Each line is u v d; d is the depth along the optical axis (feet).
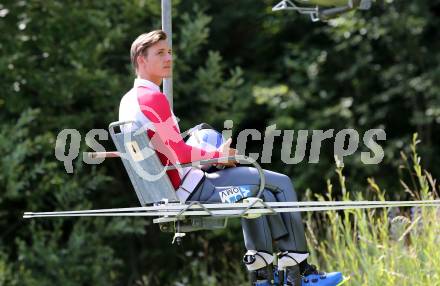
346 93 150.00
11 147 120.26
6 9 129.80
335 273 55.21
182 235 51.96
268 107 140.26
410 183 135.64
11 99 128.16
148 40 54.29
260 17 149.48
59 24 130.41
